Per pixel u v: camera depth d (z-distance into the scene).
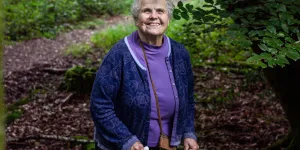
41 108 6.80
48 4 13.83
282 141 4.72
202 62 8.22
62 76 8.71
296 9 2.44
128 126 1.98
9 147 5.10
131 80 1.90
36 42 11.54
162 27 1.94
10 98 7.58
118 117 2.00
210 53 8.42
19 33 11.95
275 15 2.38
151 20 1.91
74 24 13.52
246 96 6.58
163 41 2.03
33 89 7.96
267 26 2.23
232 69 7.71
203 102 6.49
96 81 1.94
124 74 1.91
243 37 2.29
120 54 1.92
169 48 2.02
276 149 4.71
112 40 11.34
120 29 11.95
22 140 5.27
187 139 2.15
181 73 2.02
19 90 7.98
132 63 1.92
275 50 2.04
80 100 7.24
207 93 6.89
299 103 3.65
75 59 10.23
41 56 10.49
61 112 6.62
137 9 1.94
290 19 2.31
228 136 5.31
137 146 1.88
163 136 2.00
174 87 1.98
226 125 5.62
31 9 13.37
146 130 1.96
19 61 10.03
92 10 14.69
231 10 3.04
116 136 1.90
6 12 12.65
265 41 2.10
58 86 7.74
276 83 3.67
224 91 6.88
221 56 8.31
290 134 4.68
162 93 1.95
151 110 1.95
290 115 3.86
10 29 11.85
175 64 2.01
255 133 5.35
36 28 12.34
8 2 13.43
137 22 1.96
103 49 10.90
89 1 14.75
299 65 3.29
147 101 1.92
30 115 6.49
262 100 6.38
